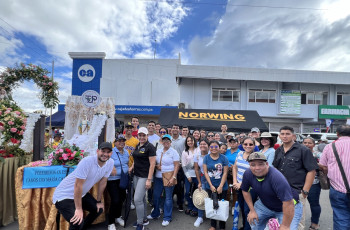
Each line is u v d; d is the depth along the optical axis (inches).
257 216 102.3
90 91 213.2
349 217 107.9
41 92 233.5
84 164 107.7
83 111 232.8
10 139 155.9
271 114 711.7
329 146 117.6
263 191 93.6
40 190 127.6
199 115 384.2
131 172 154.4
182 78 709.9
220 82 716.7
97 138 173.3
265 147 144.6
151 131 215.0
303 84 715.4
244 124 354.9
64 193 109.7
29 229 125.5
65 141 165.0
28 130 156.6
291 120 728.3
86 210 125.9
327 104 712.4
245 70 688.4
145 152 140.9
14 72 222.2
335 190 110.4
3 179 141.1
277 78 686.5
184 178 181.9
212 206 134.7
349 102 711.7
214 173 145.4
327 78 684.7
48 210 127.6
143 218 138.3
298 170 116.0
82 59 274.1
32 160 166.1
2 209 140.2
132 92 777.6
